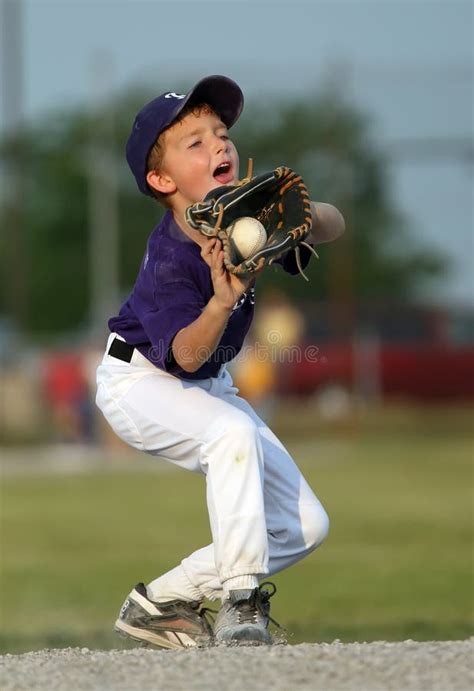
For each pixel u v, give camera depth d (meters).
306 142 92.06
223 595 13.07
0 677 11.14
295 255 13.42
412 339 83.00
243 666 11.14
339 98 85.00
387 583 28.39
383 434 74.75
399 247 133.75
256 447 13.08
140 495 49.00
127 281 131.38
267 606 13.30
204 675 10.90
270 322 70.06
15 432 70.94
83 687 10.70
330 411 76.94
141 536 37.25
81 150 151.50
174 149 13.41
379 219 128.12
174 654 11.91
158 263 13.12
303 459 62.03
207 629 14.75
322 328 82.75
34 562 32.53
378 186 122.56
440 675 10.77
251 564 12.84
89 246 155.75
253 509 12.89
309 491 14.15
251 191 12.55
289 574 30.05
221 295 12.30
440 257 116.69
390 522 39.78
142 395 13.54
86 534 37.84
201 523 40.31
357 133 86.94
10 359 74.81
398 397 82.44
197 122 13.40
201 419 13.21
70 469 59.97
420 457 62.84
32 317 155.00
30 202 156.00
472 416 79.12
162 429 13.38
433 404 82.88
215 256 12.25
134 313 13.54
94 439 69.38
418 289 130.62
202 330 12.40
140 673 11.09
